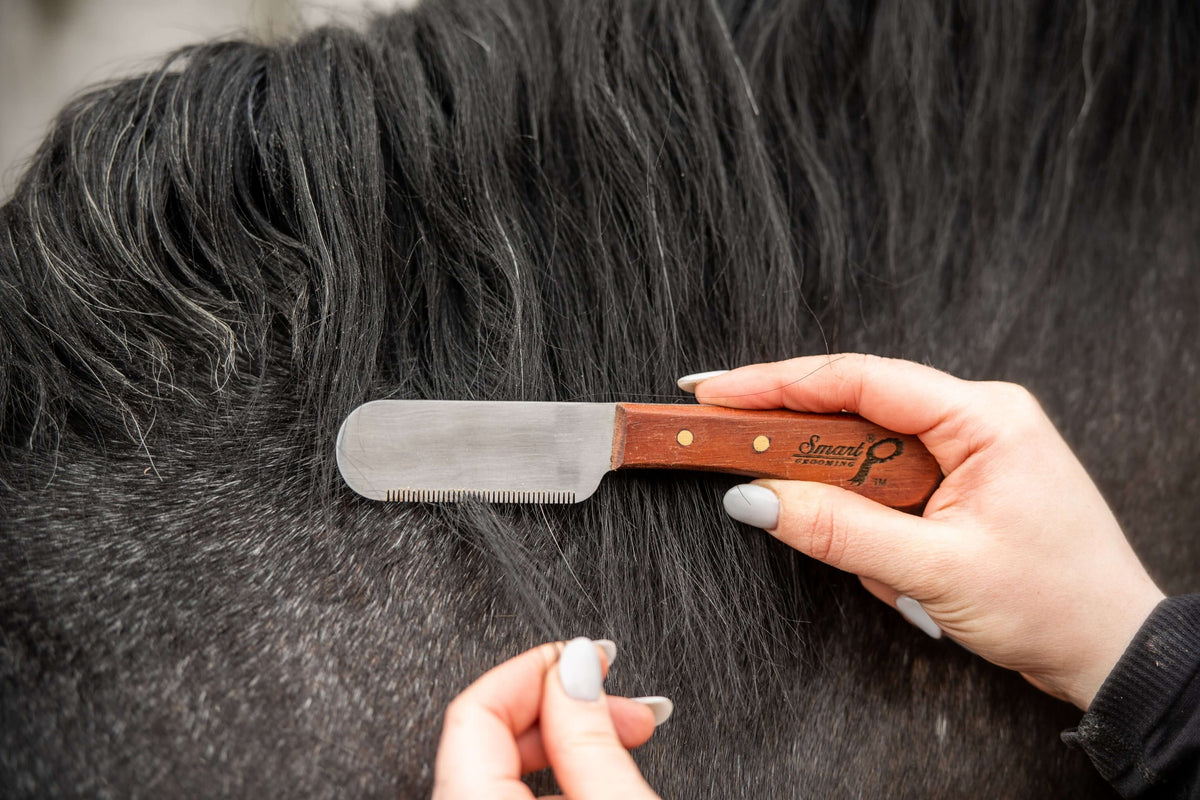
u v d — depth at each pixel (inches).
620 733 21.1
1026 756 27.0
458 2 28.9
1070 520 23.2
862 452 24.6
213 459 22.9
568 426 23.9
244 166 24.9
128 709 20.2
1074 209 31.0
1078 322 30.7
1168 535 30.9
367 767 21.0
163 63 27.3
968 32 30.0
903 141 29.4
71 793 19.3
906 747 25.6
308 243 24.2
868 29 29.7
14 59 72.1
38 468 22.4
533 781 24.1
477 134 26.0
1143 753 23.5
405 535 23.4
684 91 27.5
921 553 23.1
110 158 24.1
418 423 23.5
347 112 25.3
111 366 22.6
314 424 23.6
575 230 26.3
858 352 28.5
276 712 20.9
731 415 24.1
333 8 32.9
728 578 24.9
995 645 24.2
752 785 23.9
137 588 21.4
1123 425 30.6
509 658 22.8
